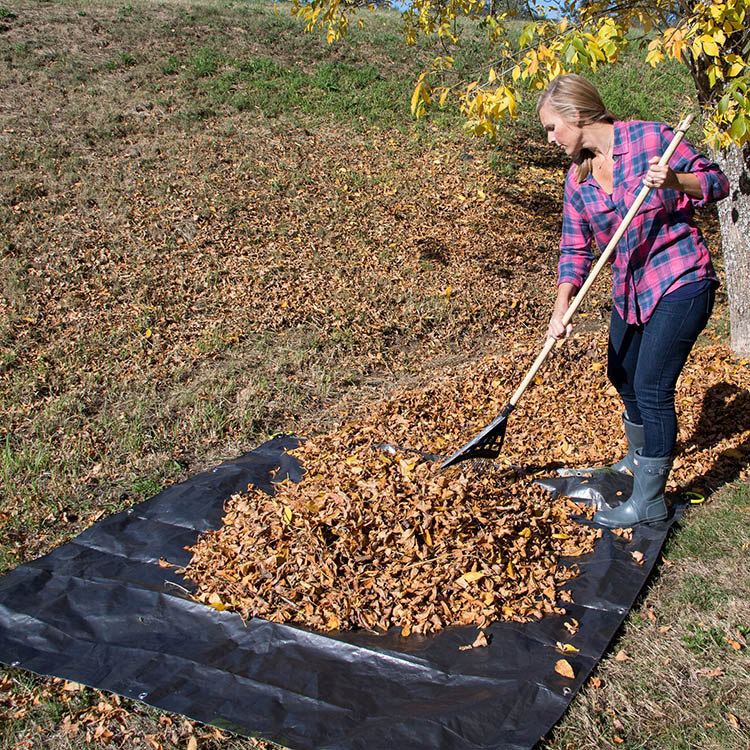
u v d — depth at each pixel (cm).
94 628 305
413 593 314
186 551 362
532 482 415
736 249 564
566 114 323
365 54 1562
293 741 245
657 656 286
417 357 650
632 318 350
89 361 595
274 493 415
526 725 249
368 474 379
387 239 902
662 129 320
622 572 333
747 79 407
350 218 934
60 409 516
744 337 574
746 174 542
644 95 1495
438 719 252
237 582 326
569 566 343
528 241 956
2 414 511
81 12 1552
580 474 418
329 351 636
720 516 376
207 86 1298
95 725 262
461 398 534
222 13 1666
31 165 953
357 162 1116
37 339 623
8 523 390
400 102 1350
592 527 374
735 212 557
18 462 445
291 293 734
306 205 949
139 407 517
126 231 822
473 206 1039
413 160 1158
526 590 319
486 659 281
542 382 553
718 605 312
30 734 258
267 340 646
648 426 354
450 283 804
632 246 334
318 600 313
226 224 866
